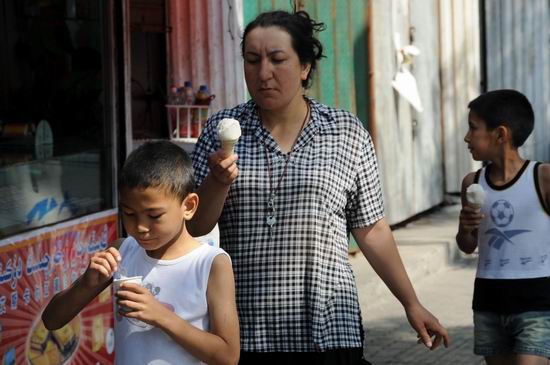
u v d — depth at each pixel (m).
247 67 3.64
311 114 3.74
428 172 10.75
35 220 4.91
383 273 3.87
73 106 5.27
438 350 6.87
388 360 6.64
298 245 3.64
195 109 6.96
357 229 3.86
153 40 7.15
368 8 9.15
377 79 9.45
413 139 10.39
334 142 3.71
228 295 3.13
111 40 5.55
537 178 4.60
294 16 3.68
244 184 3.65
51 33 5.11
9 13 4.83
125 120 5.65
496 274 4.63
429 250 9.09
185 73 7.14
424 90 10.66
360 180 3.78
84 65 5.35
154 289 3.15
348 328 3.68
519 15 13.15
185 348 3.04
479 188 4.54
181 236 3.18
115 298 2.99
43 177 5.00
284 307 3.65
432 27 10.85
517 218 4.61
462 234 4.64
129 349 3.13
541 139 13.89
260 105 3.64
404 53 9.75
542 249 4.59
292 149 3.69
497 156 4.66
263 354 3.67
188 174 3.08
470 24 11.73
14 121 4.82
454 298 8.18
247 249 3.67
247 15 7.67
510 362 4.66
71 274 5.14
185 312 3.12
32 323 4.79
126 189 2.99
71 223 5.14
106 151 5.55
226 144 3.30
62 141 5.17
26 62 4.95
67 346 5.09
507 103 4.62
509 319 4.61
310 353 3.65
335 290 3.68
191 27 7.12
